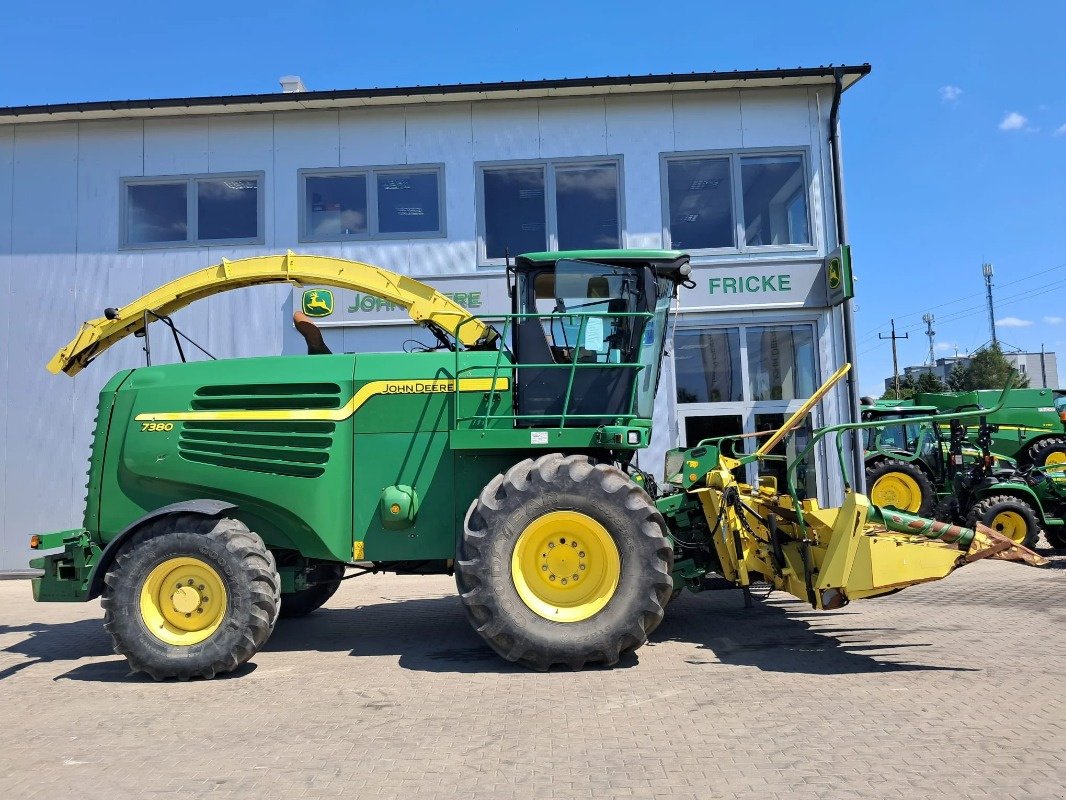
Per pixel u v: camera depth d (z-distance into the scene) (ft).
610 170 36.99
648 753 11.87
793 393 36.32
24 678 17.56
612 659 16.61
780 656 17.72
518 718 13.65
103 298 36.50
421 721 13.64
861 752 11.72
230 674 17.37
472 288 36.42
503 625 16.37
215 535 17.13
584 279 19.36
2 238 36.63
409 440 18.74
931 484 39.17
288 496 18.48
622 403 18.80
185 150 36.88
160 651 16.83
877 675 16.01
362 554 18.47
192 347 36.04
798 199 37.09
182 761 12.05
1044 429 45.11
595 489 16.70
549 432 18.08
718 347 36.40
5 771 11.82
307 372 19.04
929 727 12.76
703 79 35.65
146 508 19.08
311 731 13.29
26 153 36.91
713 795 10.36
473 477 18.71
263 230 36.65
